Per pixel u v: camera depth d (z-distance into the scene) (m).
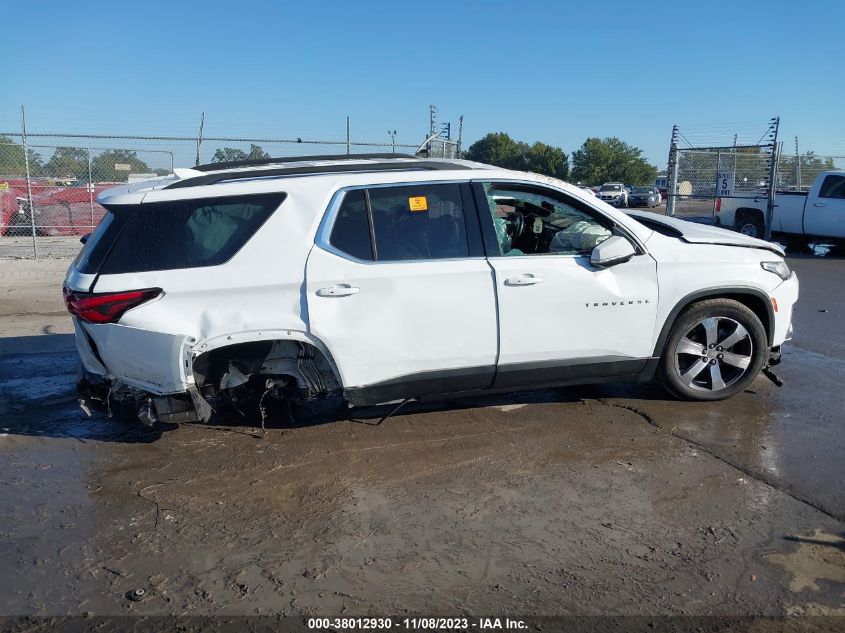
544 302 4.82
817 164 20.34
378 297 4.58
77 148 14.02
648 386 5.89
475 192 4.86
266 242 4.50
